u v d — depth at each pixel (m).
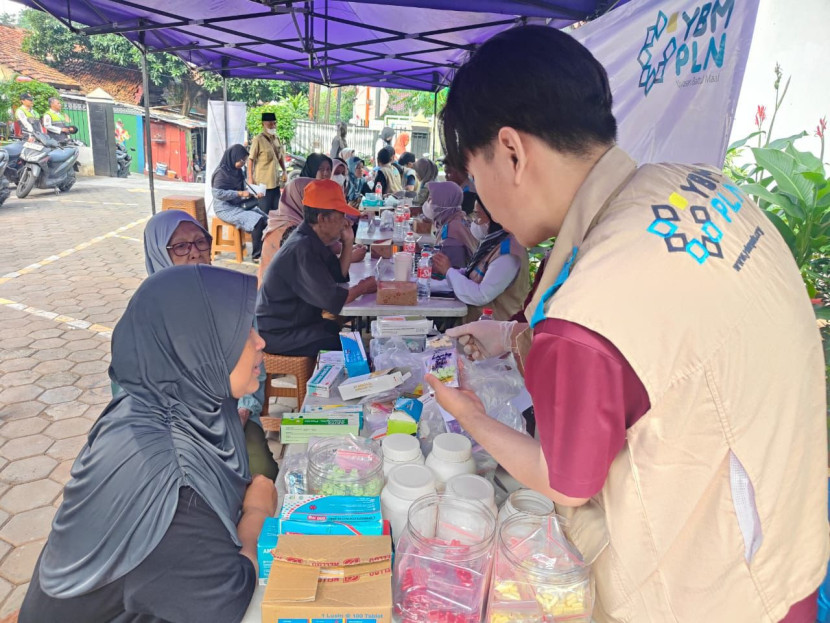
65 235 8.96
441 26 5.00
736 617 0.89
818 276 2.27
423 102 21.94
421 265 3.72
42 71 22.45
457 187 5.18
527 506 1.22
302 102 23.78
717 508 0.86
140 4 4.36
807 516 0.90
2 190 10.55
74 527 1.14
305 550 1.09
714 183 0.94
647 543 0.90
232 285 1.30
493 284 3.23
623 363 0.78
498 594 1.03
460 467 1.36
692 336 0.78
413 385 1.89
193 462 1.21
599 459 0.81
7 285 6.29
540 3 3.18
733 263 0.82
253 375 1.37
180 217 2.60
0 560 2.45
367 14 4.91
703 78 2.16
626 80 2.82
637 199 0.86
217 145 9.86
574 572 1.01
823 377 0.92
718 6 2.07
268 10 4.74
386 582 1.04
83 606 1.12
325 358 2.19
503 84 0.86
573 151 0.89
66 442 3.35
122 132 20.12
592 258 0.81
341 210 3.18
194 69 7.34
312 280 3.14
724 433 0.82
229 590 1.12
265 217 7.70
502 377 1.81
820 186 2.16
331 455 1.37
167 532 1.11
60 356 4.53
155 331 1.24
